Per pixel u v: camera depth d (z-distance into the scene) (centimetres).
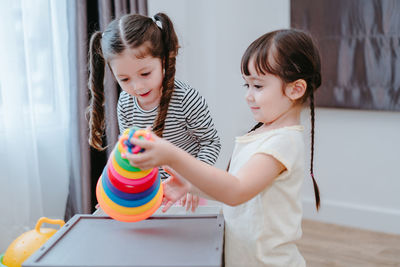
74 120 180
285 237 85
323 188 233
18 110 166
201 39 241
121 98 135
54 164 190
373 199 224
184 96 129
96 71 130
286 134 83
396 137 213
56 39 181
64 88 185
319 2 210
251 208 86
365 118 217
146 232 83
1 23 160
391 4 197
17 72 164
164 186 93
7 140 167
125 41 106
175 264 70
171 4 229
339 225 230
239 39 234
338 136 225
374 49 204
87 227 85
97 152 190
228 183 74
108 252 74
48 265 70
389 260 194
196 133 134
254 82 84
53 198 192
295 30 87
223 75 241
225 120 246
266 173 79
